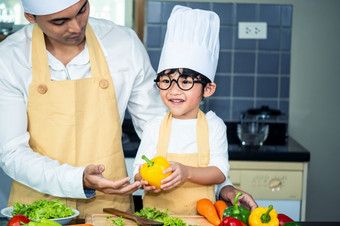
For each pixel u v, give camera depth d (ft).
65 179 4.49
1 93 4.78
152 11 9.75
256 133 9.18
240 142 9.29
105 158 4.97
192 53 4.67
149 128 4.98
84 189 4.64
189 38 4.71
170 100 4.75
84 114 4.91
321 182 10.21
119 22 9.68
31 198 4.93
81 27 4.49
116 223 4.26
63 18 4.31
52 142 4.86
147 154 4.89
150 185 4.42
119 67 5.13
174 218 4.37
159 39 9.85
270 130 9.76
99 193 4.97
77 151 4.89
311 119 10.09
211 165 4.82
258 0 9.76
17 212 4.30
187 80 4.69
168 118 4.99
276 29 9.85
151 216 4.41
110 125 5.00
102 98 4.96
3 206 7.63
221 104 10.03
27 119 4.89
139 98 5.39
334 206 10.23
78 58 4.94
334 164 10.16
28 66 4.87
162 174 4.31
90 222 4.33
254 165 8.36
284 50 9.91
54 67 4.90
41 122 4.85
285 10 9.80
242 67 9.95
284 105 10.05
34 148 4.93
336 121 10.09
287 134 9.82
